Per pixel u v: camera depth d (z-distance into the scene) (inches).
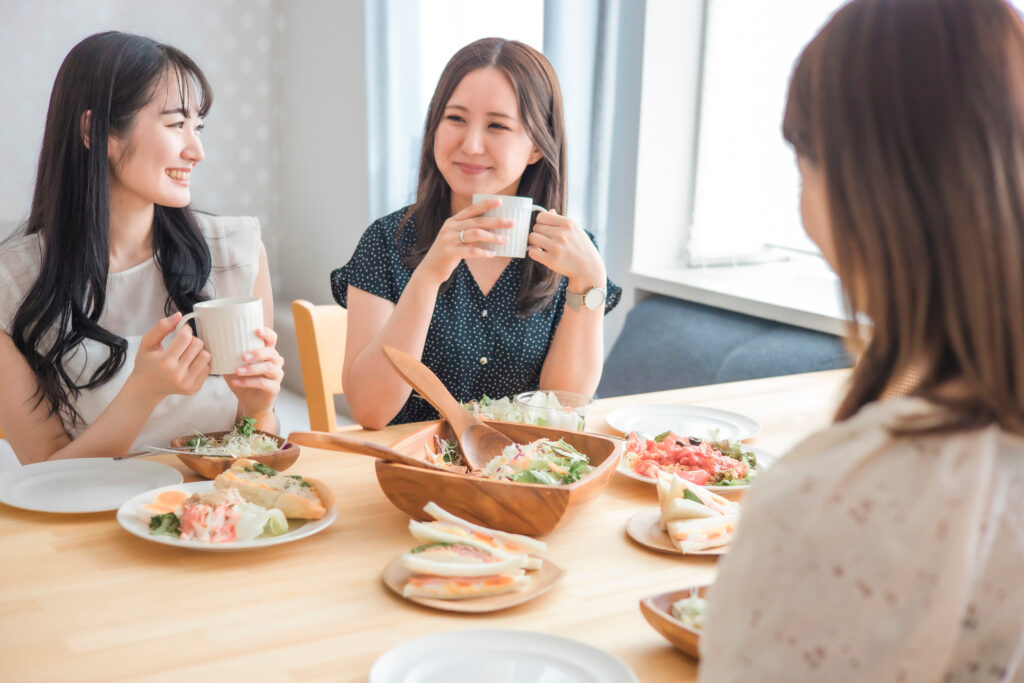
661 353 110.2
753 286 111.3
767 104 117.5
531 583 37.6
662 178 120.1
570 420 54.1
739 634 21.4
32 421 59.0
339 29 159.3
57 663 31.4
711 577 39.9
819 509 20.7
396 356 50.0
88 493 46.6
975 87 19.8
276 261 185.5
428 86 147.8
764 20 114.8
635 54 115.8
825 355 95.3
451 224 59.4
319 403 72.7
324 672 31.4
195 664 31.6
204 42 169.0
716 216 123.0
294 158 178.5
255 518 40.8
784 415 66.1
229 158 176.6
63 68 56.1
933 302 20.8
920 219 20.4
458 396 70.7
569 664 31.4
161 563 39.4
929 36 20.2
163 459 53.0
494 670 30.9
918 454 20.5
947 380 21.6
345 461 53.0
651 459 52.3
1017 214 19.8
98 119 55.1
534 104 63.2
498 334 70.0
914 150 20.3
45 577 37.8
